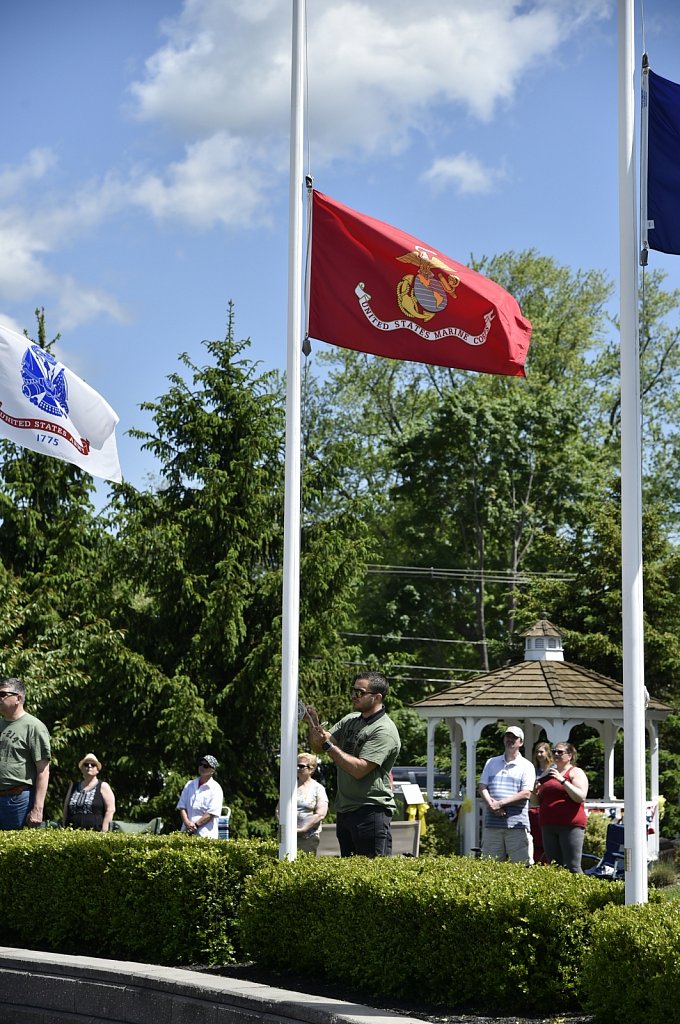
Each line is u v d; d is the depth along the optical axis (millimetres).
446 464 39031
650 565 28141
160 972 7359
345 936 7008
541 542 32094
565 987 6250
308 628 23938
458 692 20922
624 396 6797
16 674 18609
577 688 20469
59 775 23656
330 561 24234
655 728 21547
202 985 6945
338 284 8859
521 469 39000
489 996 6395
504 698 20125
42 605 21250
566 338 42719
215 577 24094
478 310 8805
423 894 6668
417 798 17984
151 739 23484
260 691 23125
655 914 5762
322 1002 6422
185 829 13102
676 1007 5355
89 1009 7457
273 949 7496
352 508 25562
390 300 8828
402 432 40938
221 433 24656
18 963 7859
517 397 38781
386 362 44250
